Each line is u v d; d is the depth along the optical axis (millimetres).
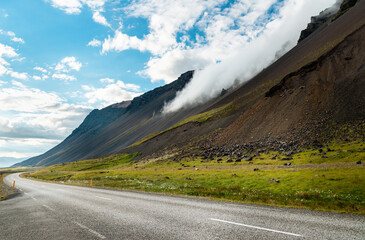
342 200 17375
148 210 14703
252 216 12250
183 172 57219
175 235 9156
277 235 8727
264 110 116375
